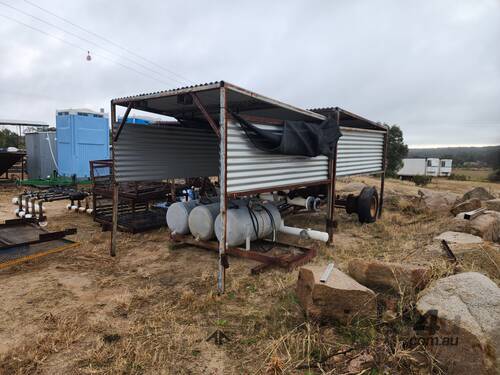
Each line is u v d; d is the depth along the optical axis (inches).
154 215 306.0
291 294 149.6
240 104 219.8
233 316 136.6
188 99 174.6
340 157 273.4
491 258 171.8
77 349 113.7
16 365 105.3
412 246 233.0
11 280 171.6
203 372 103.1
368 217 319.0
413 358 100.3
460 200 381.1
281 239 255.0
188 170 269.0
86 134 546.0
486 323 95.4
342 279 128.3
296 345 111.6
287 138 186.4
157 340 119.1
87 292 159.0
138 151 228.2
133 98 193.2
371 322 119.8
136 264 199.2
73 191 331.0
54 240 211.5
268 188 186.5
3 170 550.9
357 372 97.7
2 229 226.5
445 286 115.8
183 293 155.8
